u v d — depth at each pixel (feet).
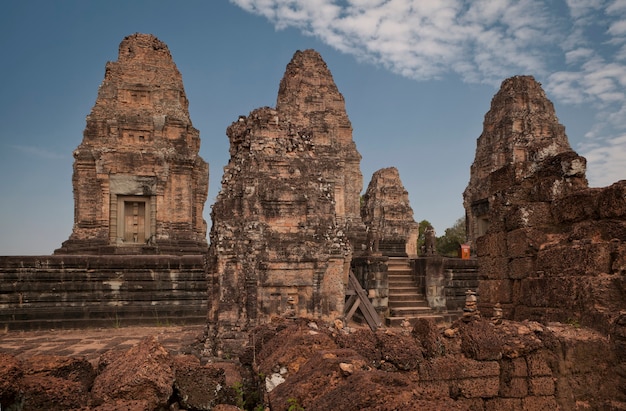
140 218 96.27
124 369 24.30
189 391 25.35
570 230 34.42
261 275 49.34
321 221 51.98
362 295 70.64
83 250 88.69
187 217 97.25
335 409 18.06
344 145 144.25
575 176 36.55
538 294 34.06
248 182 50.75
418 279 85.30
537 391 25.71
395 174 179.11
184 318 75.00
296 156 53.72
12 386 20.67
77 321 70.90
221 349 46.85
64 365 25.16
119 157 92.99
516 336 26.27
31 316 70.69
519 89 131.13
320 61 146.00
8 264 71.61
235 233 49.83
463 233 208.54
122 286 75.46
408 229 173.78
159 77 100.37
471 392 25.07
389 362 25.13
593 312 28.68
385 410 17.01
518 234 37.14
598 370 26.71
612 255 29.86
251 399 27.40
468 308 27.35
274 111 54.03
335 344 26.55
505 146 128.36
